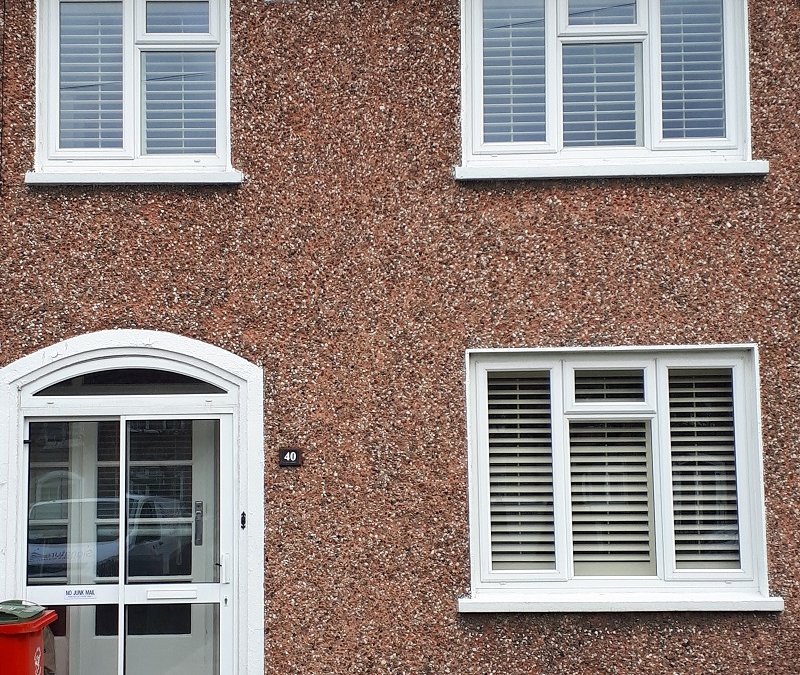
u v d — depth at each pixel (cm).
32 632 565
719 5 680
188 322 647
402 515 638
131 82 670
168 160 668
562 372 654
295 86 663
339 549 637
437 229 654
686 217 653
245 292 650
